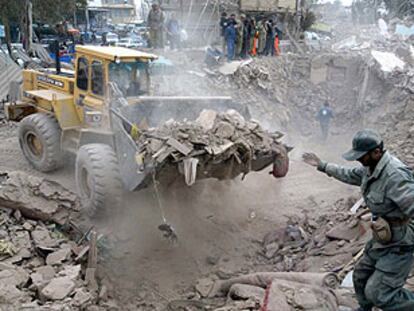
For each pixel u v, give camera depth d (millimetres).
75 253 6586
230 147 6180
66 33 25344
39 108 9344
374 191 3670
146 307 5980
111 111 7383
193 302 5883
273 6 21938
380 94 14297
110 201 7074
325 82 15883
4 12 21016
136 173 6355
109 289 6195
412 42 17844
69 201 7660
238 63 15414
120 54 7723
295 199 8969
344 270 5703
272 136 6996
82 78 8281
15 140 11320
